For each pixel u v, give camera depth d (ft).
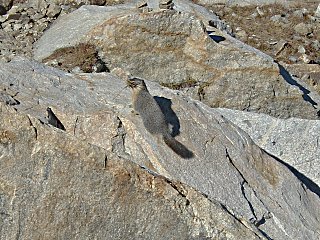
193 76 67.10
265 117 54.34
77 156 34.71
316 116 70.28
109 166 35.01
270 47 84.28
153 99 43.27
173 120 45.37
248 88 67.62
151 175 35.53
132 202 35.24
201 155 44.21
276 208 44.98
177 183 36.06
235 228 36.09
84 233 34.81
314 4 97.50
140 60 66.33
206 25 72.49
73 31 67.77
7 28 72.08
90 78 48.14
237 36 85.25
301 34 89.10
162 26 66.08
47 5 76.33
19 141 34.37
